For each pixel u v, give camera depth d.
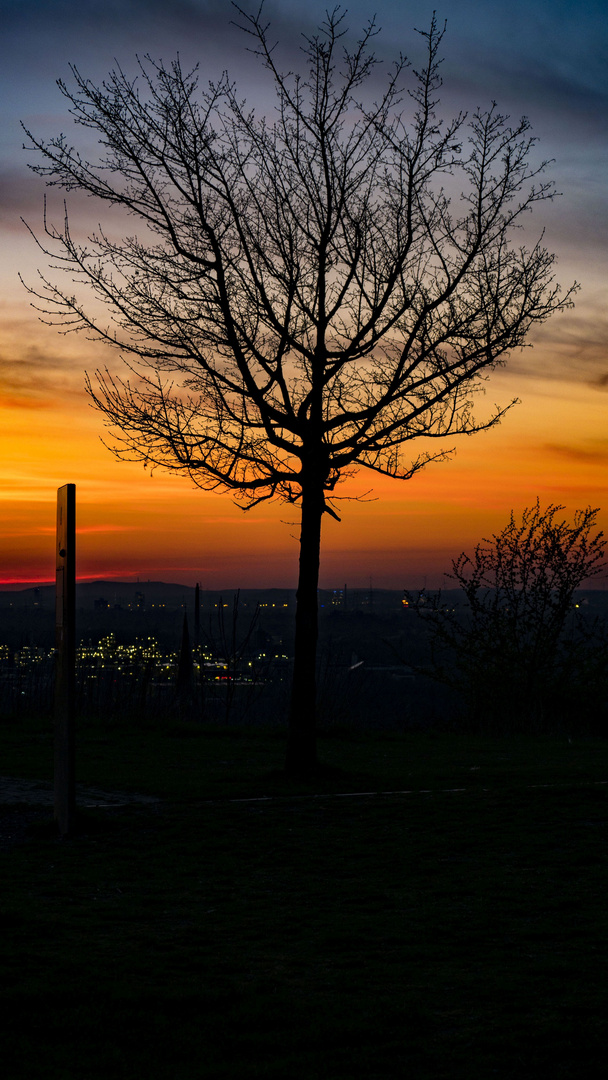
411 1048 4.25
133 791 11.07
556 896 6.79
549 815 9.52
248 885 7.26
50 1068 4.04
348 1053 4.23
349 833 8.92
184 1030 4.46
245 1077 3.96
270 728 17.78
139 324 11.77
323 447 11.98
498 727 20.62
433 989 5.01
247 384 11.74
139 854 8.23
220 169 11.95
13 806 10.19
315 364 12.04
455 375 12.48
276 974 5.27
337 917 6.38
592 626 21.38
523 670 21.38
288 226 12.12
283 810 9.88
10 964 5.32
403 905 6.66
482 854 8.13
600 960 5.41
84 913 6.43
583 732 20.28
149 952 5.63
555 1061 4.11
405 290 12.23
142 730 17.41
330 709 19.44
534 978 5.14
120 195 11.81
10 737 16.20
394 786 11.22
